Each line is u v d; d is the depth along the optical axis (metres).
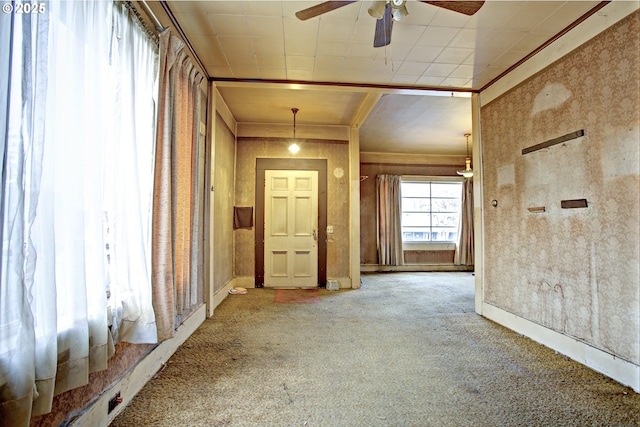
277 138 5.22
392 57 2.94
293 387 2.02
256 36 2.62
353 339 2.86
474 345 2.73
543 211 2.74
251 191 5.18
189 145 2.68
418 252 7.38
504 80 3.24
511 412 1.77
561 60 2.55
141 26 1.85
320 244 5.24
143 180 1.94
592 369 2.28
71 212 1.27
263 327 3.16
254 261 5.14
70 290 1.26
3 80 0.96
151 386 2.00
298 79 3.44
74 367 1.26
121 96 1.67
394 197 7.25
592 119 2.29
